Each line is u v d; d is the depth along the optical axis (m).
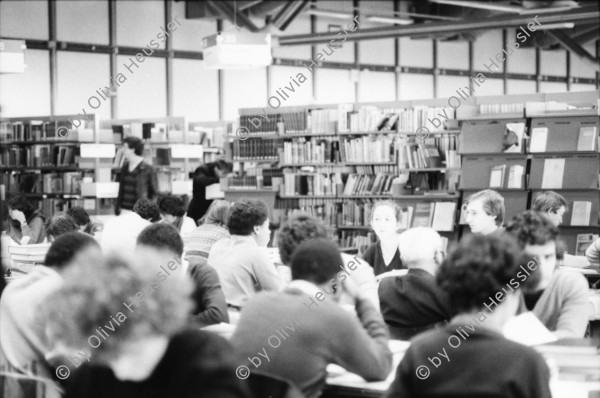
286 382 2.83
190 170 14.87
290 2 18.05
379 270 6.91
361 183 12.59
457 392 2.63
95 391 2.32
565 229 10.31
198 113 19.56
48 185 14.84
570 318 4.19
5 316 3.99
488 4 18.86
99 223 11.15
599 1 20.14
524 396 2.62
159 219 7.42
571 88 27.69
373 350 3.52
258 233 5.60
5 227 9.25
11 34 16.56
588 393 3.64
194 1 19.22
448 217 11.05
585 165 10.34
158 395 2.26
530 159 10.68
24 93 16.78
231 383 2.27
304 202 13.15
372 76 22.77
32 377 3.11
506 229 4.12
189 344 2.28
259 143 13.43
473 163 10.91
